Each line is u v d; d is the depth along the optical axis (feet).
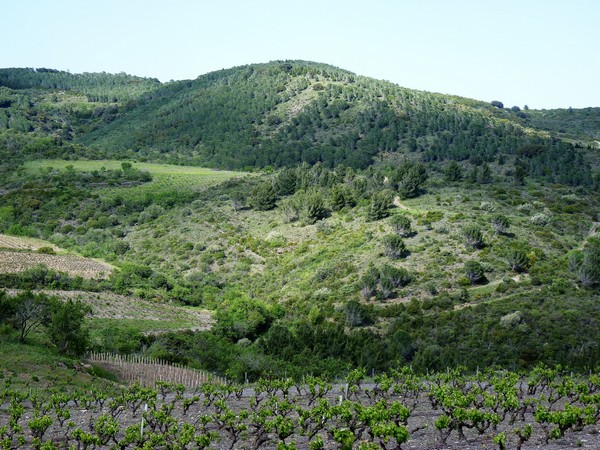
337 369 214.48
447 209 414.62
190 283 373.20
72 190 567.18
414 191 461.37
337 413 101.91
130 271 370.32
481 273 312.71
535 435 100.42
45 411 118.93
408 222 372.17
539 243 348.59
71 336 193.26
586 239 363.76
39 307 199.41
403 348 233.76
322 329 251.60
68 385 153.79
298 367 209.97
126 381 178.50
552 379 146.00
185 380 187.52
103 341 235.40
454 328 254.27
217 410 122.01
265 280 377.30
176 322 302.66
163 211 511.81
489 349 233.35
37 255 391.45
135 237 470.39
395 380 183.32
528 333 243.81
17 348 179.63
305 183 515.91
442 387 131.85
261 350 251.19
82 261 395.75
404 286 317.63
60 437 105.40
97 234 472.03
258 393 140.36
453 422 96.99
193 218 483.92
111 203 538.47
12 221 506.89
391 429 88.17
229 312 311.06
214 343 244.63
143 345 243.19
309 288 346.54
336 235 402.72
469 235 343.46
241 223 465.47
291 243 415.23
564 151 644.69
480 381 163.63
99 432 98.12
